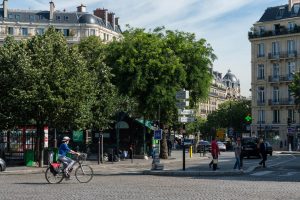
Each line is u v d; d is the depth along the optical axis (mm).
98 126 35031
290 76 77500
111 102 35438
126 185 17516
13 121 30641
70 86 29625
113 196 13641
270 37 80250
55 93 29469
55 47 30766
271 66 80250
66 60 30469
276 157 47000
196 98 40875
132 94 37906
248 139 43750
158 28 40625
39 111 29625
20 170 27641
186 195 13953
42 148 30719
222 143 71875
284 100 78000
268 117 79875
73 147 42875
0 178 22031
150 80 37344
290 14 79750
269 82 79875
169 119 40625
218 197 13453
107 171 27234
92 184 18047
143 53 37062
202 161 39719
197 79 39938
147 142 44844
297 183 18594
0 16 97250
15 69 29938
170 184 17969
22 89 29516
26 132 34719
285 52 78500
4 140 35156
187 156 49156
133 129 44344
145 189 15852
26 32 97562
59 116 29938
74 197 13398
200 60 40250
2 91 30438
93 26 98000
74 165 19031
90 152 45375
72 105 29688
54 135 34938
